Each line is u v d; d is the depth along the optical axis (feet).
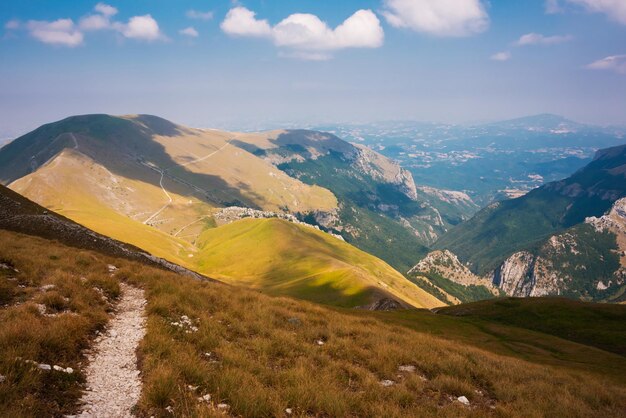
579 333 264.93
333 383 50.21
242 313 78.18
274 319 79.25
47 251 98.99
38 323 47.96
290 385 47.44
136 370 44.42
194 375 43.68
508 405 56.03
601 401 70.03
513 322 303.27
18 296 61.93
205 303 78.95
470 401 57.72
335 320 93.50
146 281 88.43
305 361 57.11
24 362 38.27
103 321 57.88
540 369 90.89
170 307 69.31
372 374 58.54
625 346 235.20
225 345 57.26
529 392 64.28
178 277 102.73
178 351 49.73
